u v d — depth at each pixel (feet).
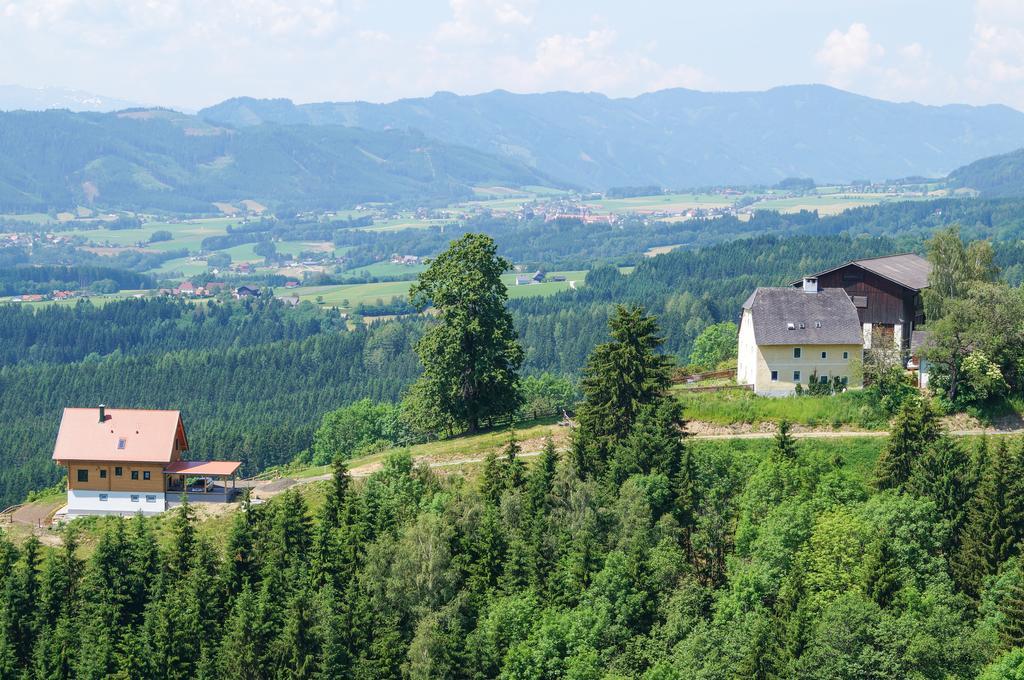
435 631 441.27
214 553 508.53
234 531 509.76
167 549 523.29
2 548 515.50
